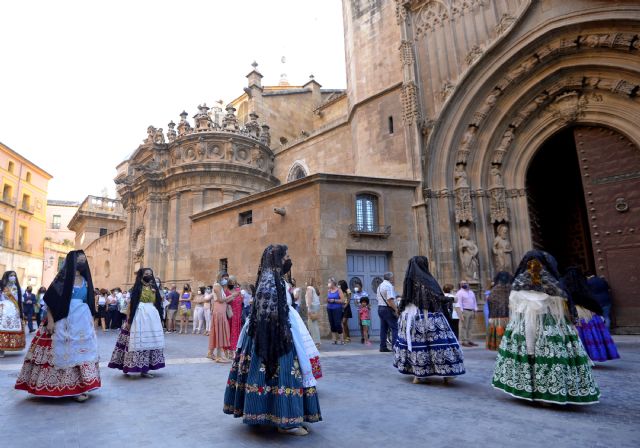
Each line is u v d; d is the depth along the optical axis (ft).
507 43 45.55
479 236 47.03
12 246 135.23
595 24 40.14
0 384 18.94
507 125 47.78
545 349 14.79
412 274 19.89
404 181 47.93
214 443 11.08
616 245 40.86
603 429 12.20
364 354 29.50
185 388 18.13
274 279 12.62
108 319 59.11
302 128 102.99
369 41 61.36
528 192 48.62
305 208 45.09
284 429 11.93
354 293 42.37
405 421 13.08
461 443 11.05
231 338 27.14
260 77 98.22
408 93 51.75
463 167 48.39
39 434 11.84
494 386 16.22
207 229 59.21
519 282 15.78
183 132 83.97
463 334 35.06
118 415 13.85
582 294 22.50
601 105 42.47
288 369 11.69
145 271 21.79
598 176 43.04
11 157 136.26
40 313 59.26
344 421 13.11
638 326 38.47
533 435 11.69
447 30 51.78
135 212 89.45
